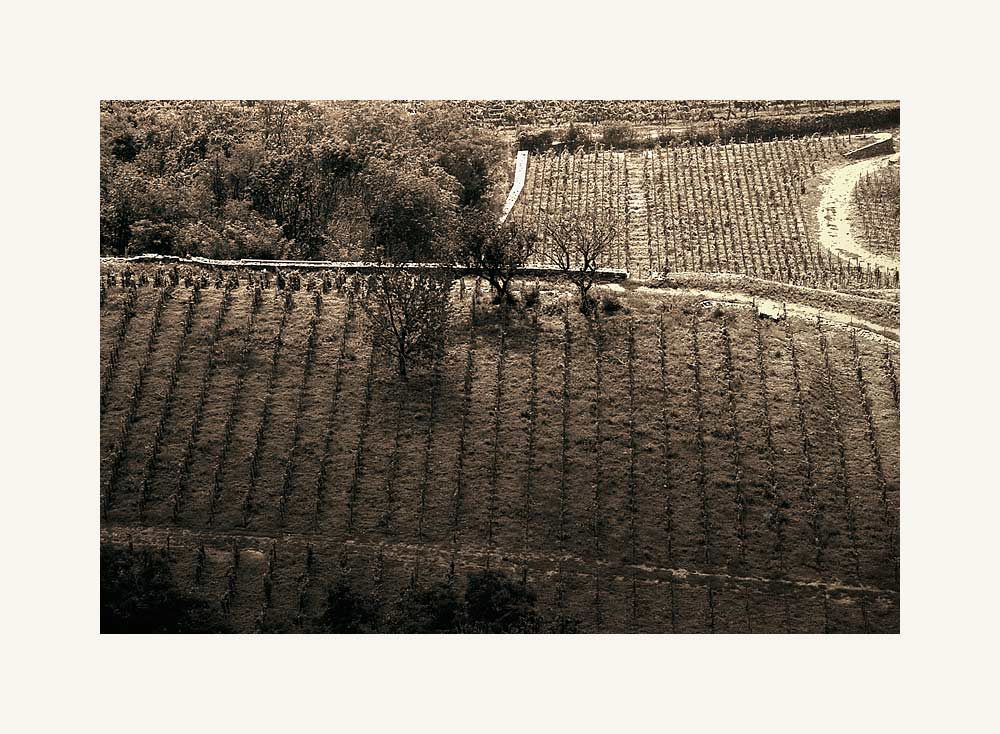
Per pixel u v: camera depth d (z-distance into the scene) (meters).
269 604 59.12
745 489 64.00
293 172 88.12
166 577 59.59
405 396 67.38
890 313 76.12
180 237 78.44
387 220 83.62
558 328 72.00
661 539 62.03
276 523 62.03
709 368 69.56
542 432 65.94
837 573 61.12
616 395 67.94
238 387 67.50
